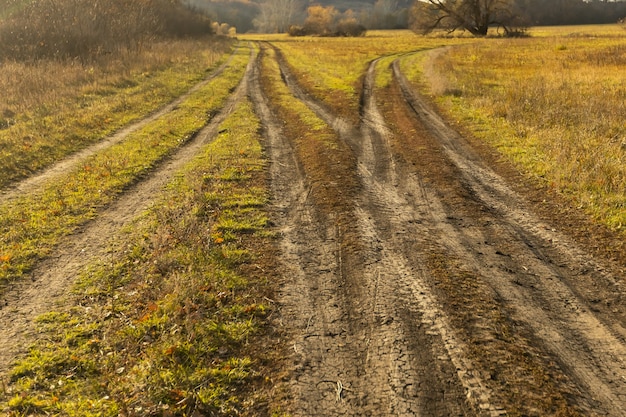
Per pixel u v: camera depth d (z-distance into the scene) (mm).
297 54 36250
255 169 9969
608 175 8547
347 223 7359
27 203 8297
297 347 4621
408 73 24578
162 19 38031
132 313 5176
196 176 9367
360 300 5371
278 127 14039
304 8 133875
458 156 10930
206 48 36844
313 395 4027
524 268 6062
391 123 14133
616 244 6543
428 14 56531
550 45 37125
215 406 3916
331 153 10953
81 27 24344
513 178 9375
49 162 10578
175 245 6566
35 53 22062
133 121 14492
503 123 13141
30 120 13602
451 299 5344
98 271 6051
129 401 3936
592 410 3836
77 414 3826
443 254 6410
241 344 4676
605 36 44531
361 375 4242
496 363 4332
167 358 4438
